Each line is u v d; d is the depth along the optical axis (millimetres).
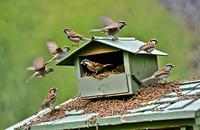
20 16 22172
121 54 12578
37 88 20766
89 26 22062
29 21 22094
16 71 21094
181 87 11766
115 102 11867
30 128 11891
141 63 12258
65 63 12430
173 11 23000
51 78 20750
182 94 11383
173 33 22359
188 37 22391
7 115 20688
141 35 22078
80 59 12242
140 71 12180
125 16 22328
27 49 21438
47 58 21125
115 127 11211
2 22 21953
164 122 10836
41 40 21594
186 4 23250
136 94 11891
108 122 11133
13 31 21812
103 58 12547
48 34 21750
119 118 11031
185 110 10523
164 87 11906
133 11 22453
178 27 22562
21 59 21219
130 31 22047
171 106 10867
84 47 12094
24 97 20750
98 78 11992
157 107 10992
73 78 20734
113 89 11906
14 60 21203
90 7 22453
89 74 12250
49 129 11672
